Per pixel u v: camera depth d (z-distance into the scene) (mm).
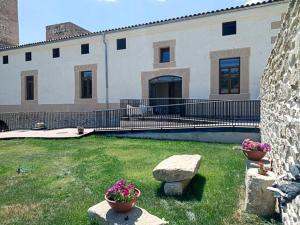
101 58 16688
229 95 13047
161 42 14789
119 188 3623
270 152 4977
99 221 3568
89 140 10805
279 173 3791
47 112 17500
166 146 8852
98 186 5098
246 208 3770
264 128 6676
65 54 18062
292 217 2775
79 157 7691
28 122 19234
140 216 3488
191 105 13688
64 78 18172
